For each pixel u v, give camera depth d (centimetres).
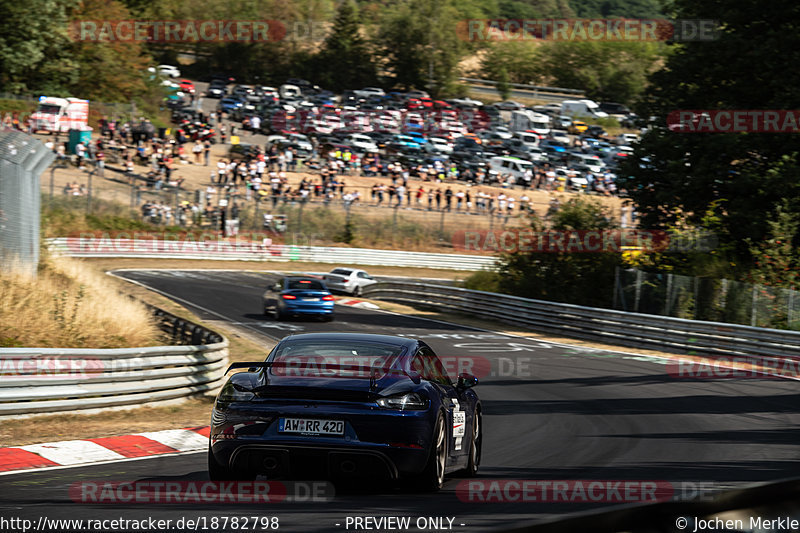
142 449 2222
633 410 3234
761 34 7069
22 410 2519
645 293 6259
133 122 13650
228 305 7112
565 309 6347
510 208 13662
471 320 7281
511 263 7694
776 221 6494
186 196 11556
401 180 14250
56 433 2369
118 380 2830
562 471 1956
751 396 3691
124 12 17538
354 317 6931
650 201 7262
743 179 6500
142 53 18925
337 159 14475
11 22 14038
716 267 6431
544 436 2600
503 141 18212
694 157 6950
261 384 1552
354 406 1497
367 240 12344
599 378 4219
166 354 3062
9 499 1478
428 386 1602
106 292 4794
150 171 12312
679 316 6003
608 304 7050
